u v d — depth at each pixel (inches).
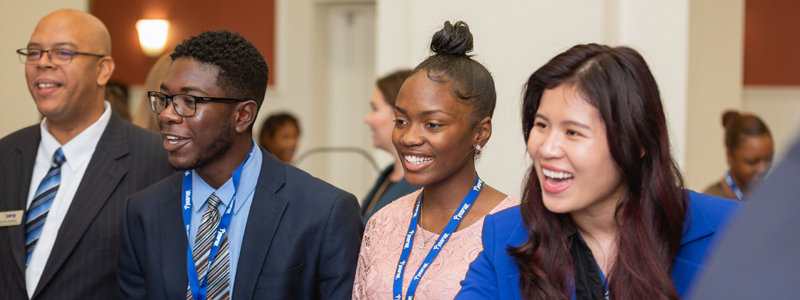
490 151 112.7
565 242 46.7
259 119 228.7
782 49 204.4
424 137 54.1
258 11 225.9
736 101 171.3
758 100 205.9
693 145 150.9
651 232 42.9
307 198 64.8
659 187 42.5
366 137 229.0
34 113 171.9
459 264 53.1
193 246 62.6
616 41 111.3
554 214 47.3
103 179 75.9
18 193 75.7
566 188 42.9
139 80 232.7
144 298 64.7
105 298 73.1
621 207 44.8
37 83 75.7
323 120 230.4
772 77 205.6
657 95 42.5
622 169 41.8
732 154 111.3
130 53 233.1
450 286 51.8
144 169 78.0
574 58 43.1
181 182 66.1
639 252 42.6
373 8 225.1
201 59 61.2
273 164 66.8
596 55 42.9
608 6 109.7
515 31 111.7
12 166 77.8
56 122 77.6
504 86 112.1
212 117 60.7
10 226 74.0
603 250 47.3
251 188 64.5
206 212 63.1
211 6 227.9
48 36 76.0
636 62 42.2
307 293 63.4
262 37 226.5
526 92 47.1
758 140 107.6
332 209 64.3
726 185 113.3
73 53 76.3
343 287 62.6
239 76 62.7
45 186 75.8
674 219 42.7
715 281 19.1
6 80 171.5
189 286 60.6
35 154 78.6
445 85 54.2
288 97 226.1
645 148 42.5
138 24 228.7
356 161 229.9
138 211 65.5
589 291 45.1
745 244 18.4
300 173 67.6
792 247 17.2
